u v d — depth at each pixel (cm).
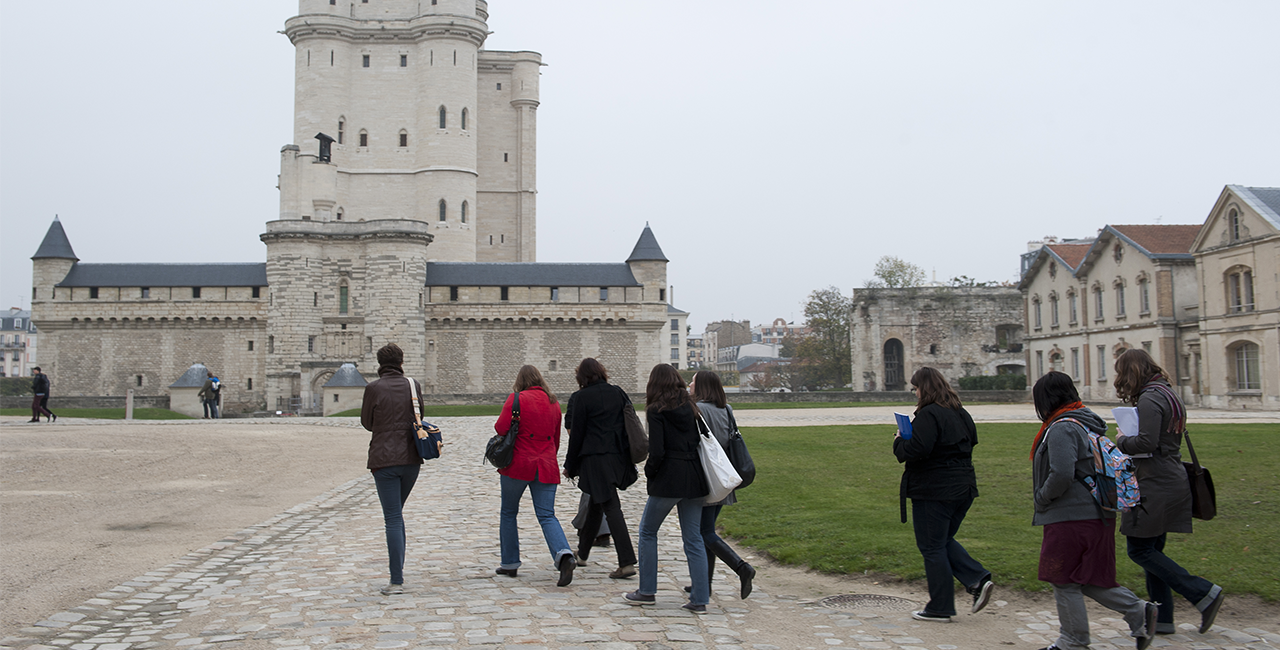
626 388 7119
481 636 767
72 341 7006
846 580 1030
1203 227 4475
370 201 7694
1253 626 825
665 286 7169
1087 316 5572
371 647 736
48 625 820
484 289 6988
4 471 1994
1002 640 795
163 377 6956
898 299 7581
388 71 7781
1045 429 785
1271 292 3991
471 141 7794
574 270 7206
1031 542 1105
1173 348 4725
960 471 856
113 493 1702
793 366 11844
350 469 2150
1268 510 1228
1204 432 2428
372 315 6619
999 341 7631
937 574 848
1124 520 809
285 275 6581
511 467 1002
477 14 8900
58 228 7188
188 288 6956
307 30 7656
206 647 744
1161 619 805
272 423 4034
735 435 926
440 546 1202
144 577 1016
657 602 915
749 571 896
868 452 2253
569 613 853
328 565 1077
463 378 6962
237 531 1317
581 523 1088
